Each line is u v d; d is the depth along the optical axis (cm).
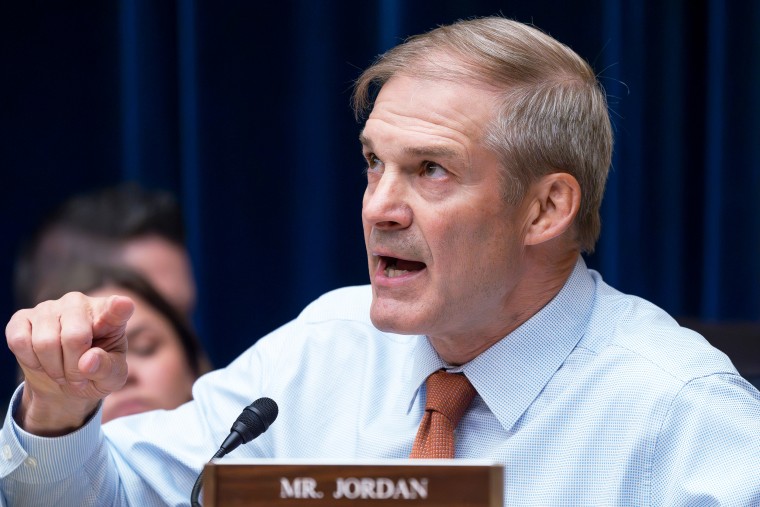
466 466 222
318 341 373
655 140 682
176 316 512
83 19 699
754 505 293
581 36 665
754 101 677
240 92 693
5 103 698
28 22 696
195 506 278
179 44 693
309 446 355
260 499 225
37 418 322
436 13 664
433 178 308
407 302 312
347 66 688
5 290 700
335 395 362
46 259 577
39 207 703
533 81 317
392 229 311
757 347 437
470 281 311
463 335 330
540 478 317
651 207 684
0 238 700
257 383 373
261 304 705
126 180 698
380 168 320
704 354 323
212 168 694
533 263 327
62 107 702
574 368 327
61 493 334
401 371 358
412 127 307
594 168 334
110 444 362
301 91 694
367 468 224
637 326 336
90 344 298
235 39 690
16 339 298
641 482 310
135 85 695
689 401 309
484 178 309
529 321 328
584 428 318
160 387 493
